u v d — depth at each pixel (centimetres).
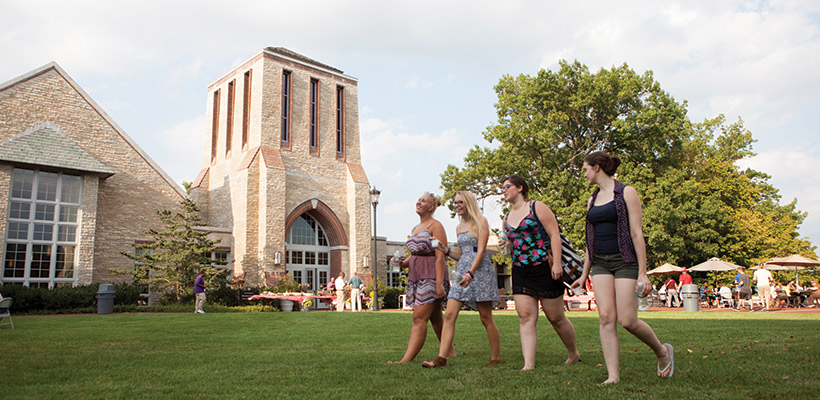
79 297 2148
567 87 3098
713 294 2736
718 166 3650
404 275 3278
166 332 974
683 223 2984
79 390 387
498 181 3161
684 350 600
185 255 2427
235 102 3331
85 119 2544
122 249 2573
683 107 3123
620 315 412
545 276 498
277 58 3244
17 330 1039
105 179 2569
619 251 421
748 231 3294
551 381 408
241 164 3105
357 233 3394
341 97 3622
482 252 523
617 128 2962
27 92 2388
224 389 388
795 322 1016
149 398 359
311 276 3291
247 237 2950
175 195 2789
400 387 390
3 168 2173
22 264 2205
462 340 756
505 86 3334
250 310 2378
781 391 351
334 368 489
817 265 2444
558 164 3059
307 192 3269
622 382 398
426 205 585
